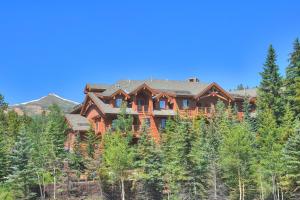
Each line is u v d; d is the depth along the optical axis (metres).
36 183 54.34
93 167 57.03
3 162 53.91
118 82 86.75
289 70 72.44
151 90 78.19
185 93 81.81
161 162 55.28
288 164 50.31
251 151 53.47
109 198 56.38
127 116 75.25
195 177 53.69
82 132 77.44
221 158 54.06
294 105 69.56
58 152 61.56
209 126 66.38
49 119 74.81
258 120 69.38
